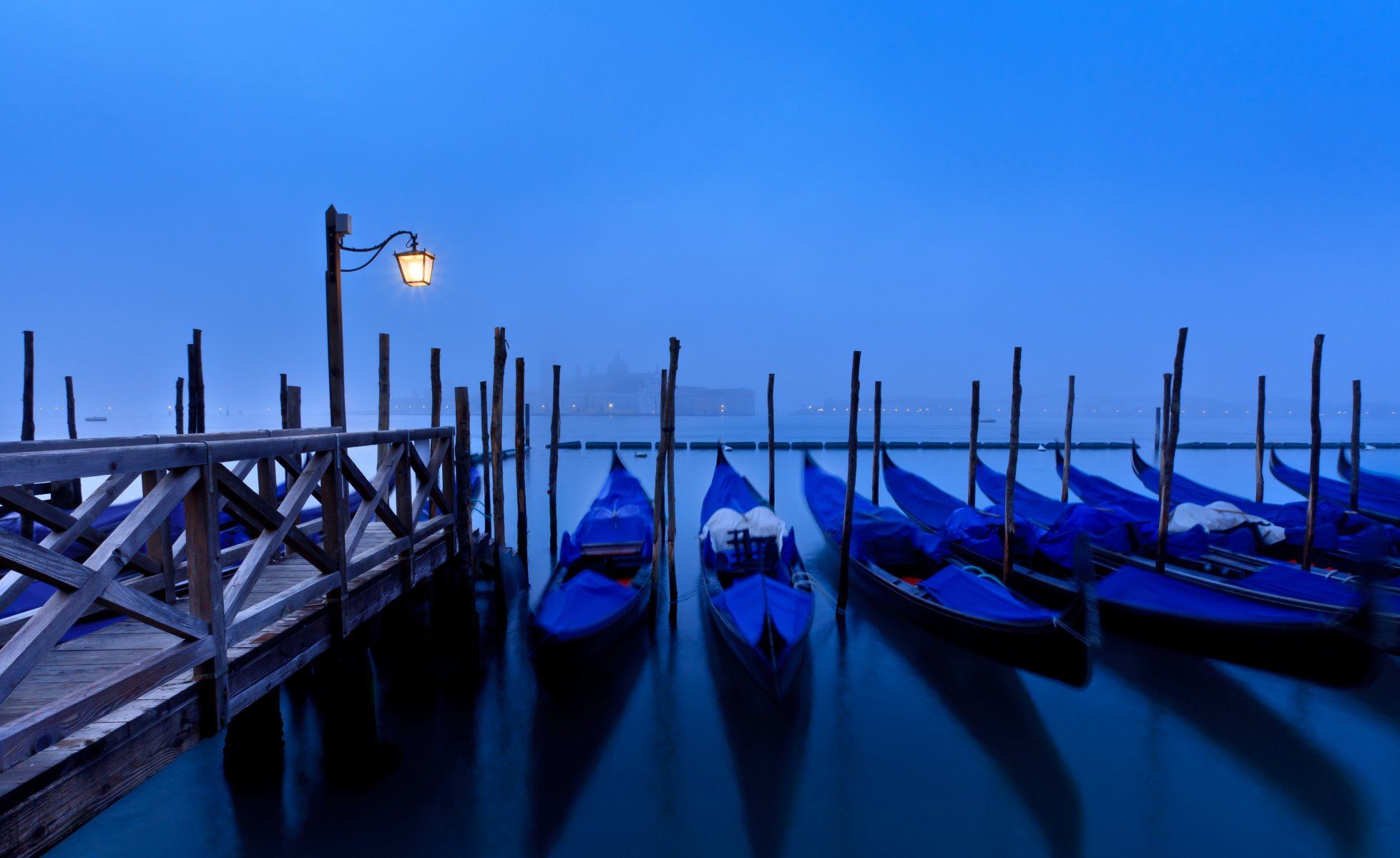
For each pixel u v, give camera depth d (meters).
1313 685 6.25
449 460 7.21
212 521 3.05
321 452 4.17
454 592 7.35
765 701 6.10
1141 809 4.74
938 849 4.42
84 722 2.40
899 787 5.02
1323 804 4.77
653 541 8.68
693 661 7.03
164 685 2.96
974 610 6.20
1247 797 4.86
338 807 4.77
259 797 4.84
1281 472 14.74
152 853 4.34
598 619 6.09
